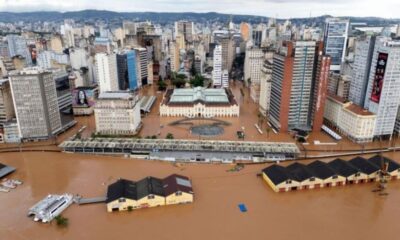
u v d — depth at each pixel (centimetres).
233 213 15350
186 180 17650
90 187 17800
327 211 15550
